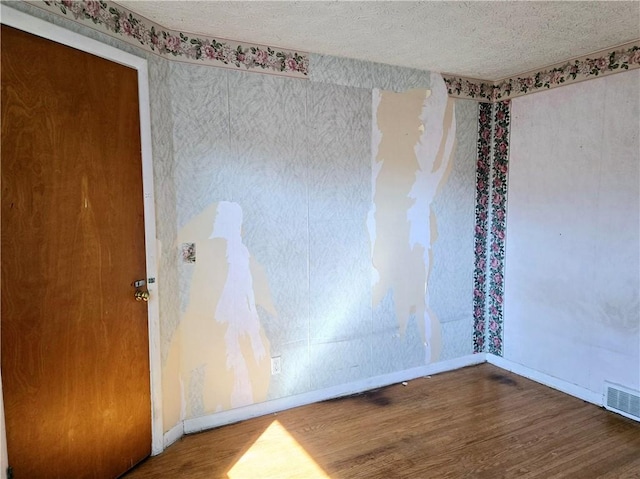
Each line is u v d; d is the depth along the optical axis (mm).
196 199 2395
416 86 3037
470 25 2219
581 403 2809
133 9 2000
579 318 2855
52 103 1708
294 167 2650
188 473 2098
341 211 2840
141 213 2123
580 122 2773
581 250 2816
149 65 2127
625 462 2170
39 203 1686
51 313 1745
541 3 1953
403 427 2523
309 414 2688
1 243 1572
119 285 2025
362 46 2545
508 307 3350
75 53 1786
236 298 2549
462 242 3373
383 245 3023
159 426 2260
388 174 2996
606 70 2611
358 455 2242
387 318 3092
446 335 3367
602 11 2043
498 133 3348
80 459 1881
